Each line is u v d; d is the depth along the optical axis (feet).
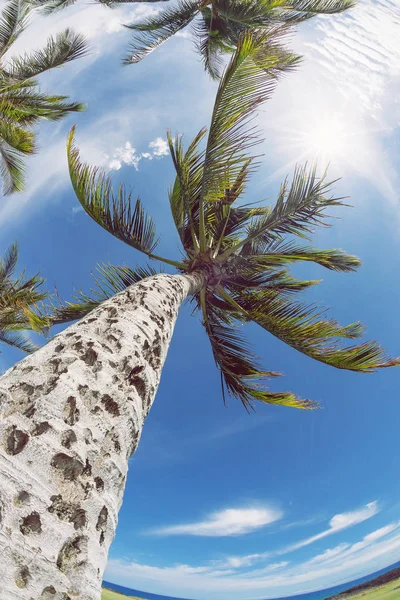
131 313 8.11
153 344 7.86
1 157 39.96
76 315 22.25
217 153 15.15
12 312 29.32
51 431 4.62
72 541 4.08
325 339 19.63
